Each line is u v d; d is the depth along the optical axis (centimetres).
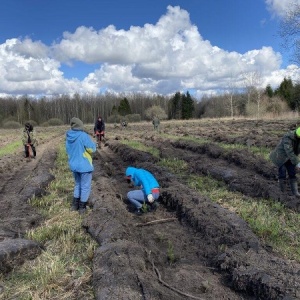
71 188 1021
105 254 514
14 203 854
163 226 686
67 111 10144
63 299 444
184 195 780
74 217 746
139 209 761
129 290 420
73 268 521
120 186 1032
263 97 6838
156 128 3394
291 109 6259
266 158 1235
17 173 1366
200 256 555
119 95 11144
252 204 754
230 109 8262
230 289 452
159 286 448
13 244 559
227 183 961
